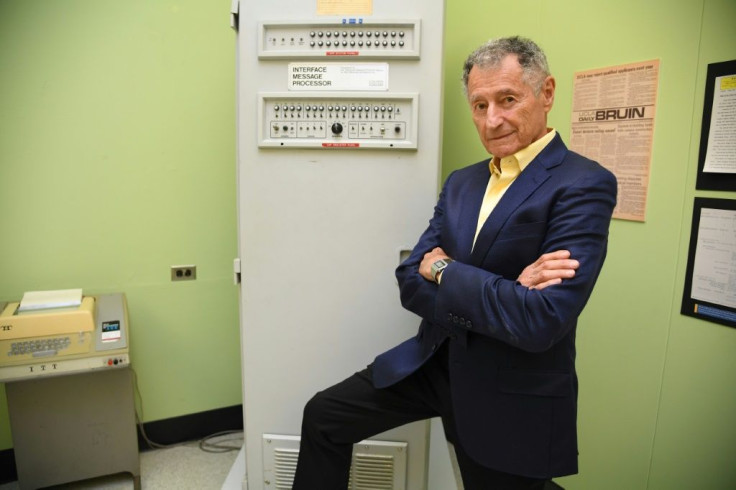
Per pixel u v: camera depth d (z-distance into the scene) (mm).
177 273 2168
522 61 1023
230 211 2227
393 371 1275
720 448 1368
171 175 2090
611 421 1668
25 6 1771
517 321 930
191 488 1982
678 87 1388
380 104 1521
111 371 1879
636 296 1556
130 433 1928
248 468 1737
